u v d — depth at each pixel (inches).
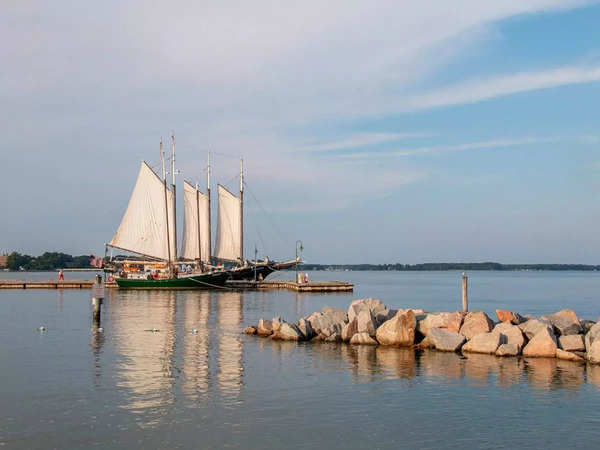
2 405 908.6
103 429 805.2
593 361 1250.6
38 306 2709.2
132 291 4025.6
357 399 964.6
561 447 761.6
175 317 2187.5
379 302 1737.2
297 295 3828.7
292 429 815.7
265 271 4852.4
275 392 1002.7
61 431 796.0
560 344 1352.1
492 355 1350.9
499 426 837.8
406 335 1482.5
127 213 4471.0
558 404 943.0
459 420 862.5
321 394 992.9
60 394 970.7
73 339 1576.0
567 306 3211.1
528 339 1430.9
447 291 5172.2
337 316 1706.4
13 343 1501.0
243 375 1128.8
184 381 1072.8
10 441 759.1
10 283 4431.6
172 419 849.5
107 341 1540.4
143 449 738.2
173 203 4667.8
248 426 824.3
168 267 4463.6
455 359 1304.1
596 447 762.2
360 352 1392.7
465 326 1489.9
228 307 2711.6
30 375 1109.1
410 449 750.5
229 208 5300.2
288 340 1576.0
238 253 5285.4
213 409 898.7
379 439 782.5
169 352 1369.3
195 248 5211.6
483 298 4020.7
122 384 1043.3
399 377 1121.4
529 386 1055.0
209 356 1321.4
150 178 4485.7
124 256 4648.1
